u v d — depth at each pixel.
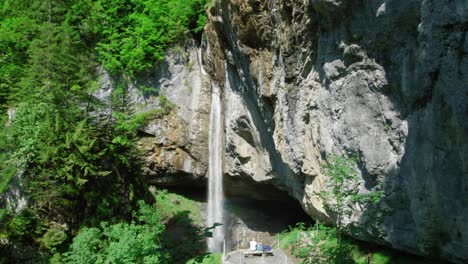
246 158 19.83
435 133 8.54
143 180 20.39
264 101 16.30
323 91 12.83
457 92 7.52
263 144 18.42
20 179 16.34
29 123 16.86
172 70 23.56
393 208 10.77
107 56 22.78
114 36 23.62
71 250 15.24
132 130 20.70
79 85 19.25
